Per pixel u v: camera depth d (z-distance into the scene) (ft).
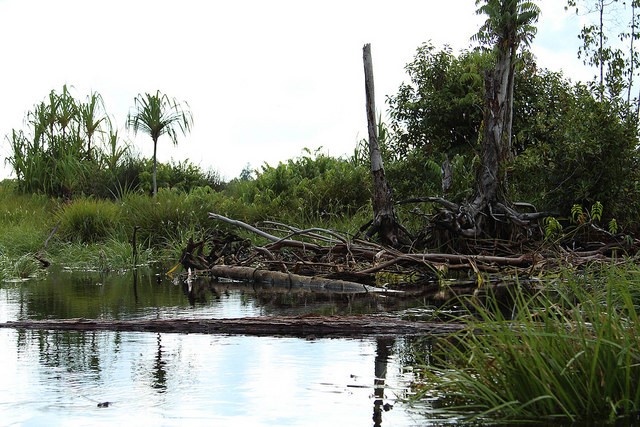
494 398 10.71
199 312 21.71
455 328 17.33
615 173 39.06
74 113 74.49
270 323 17.78
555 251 31.32
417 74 59.11
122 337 17.03
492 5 41.39
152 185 71.72
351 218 54.80
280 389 11.82
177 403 10.96
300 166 70.85
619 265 21.81
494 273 30.66
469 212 36.58
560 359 10.61
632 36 58.80
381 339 16.61
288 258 38.37
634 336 10.94
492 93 38.78
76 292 27.94
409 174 53.93
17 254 46.14
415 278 31.83
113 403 10.94
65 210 55.67
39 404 10.90
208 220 53.16
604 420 9.79
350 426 9.75
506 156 40.27
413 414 10.28
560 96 51.83
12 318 20.52
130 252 45.03
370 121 37.88
